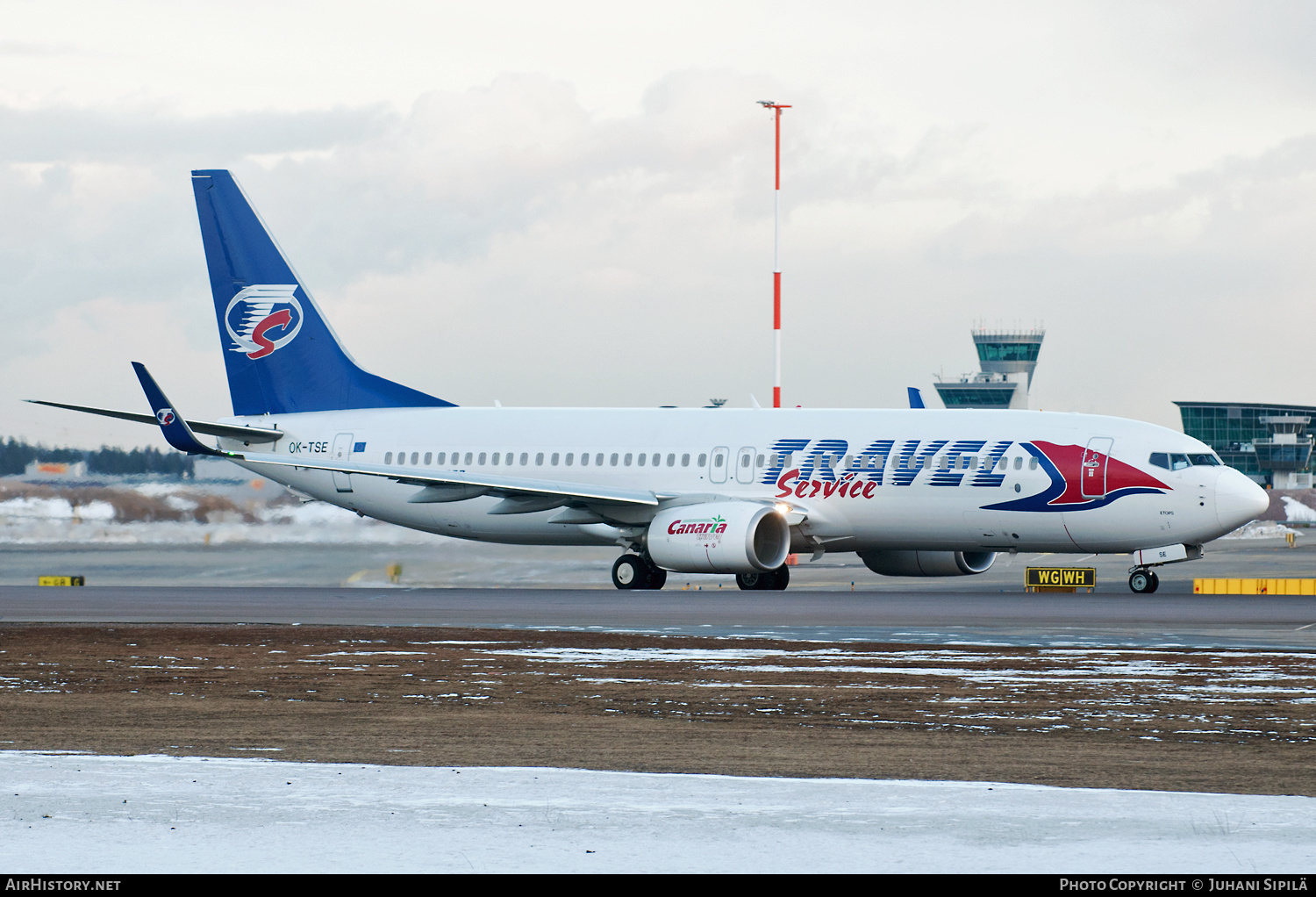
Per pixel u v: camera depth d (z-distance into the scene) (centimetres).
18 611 10169
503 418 14038
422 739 4519
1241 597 10856
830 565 18438
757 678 6119
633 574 12825
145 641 7956
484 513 13925
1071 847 2917
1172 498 11219
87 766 3894
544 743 4425
